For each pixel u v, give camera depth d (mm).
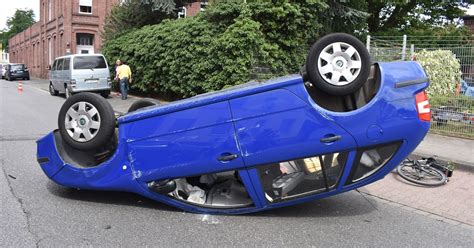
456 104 10383
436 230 4781
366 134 4500
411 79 4602
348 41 4469
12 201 5250
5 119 12695
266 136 4527
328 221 4898
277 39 14547
